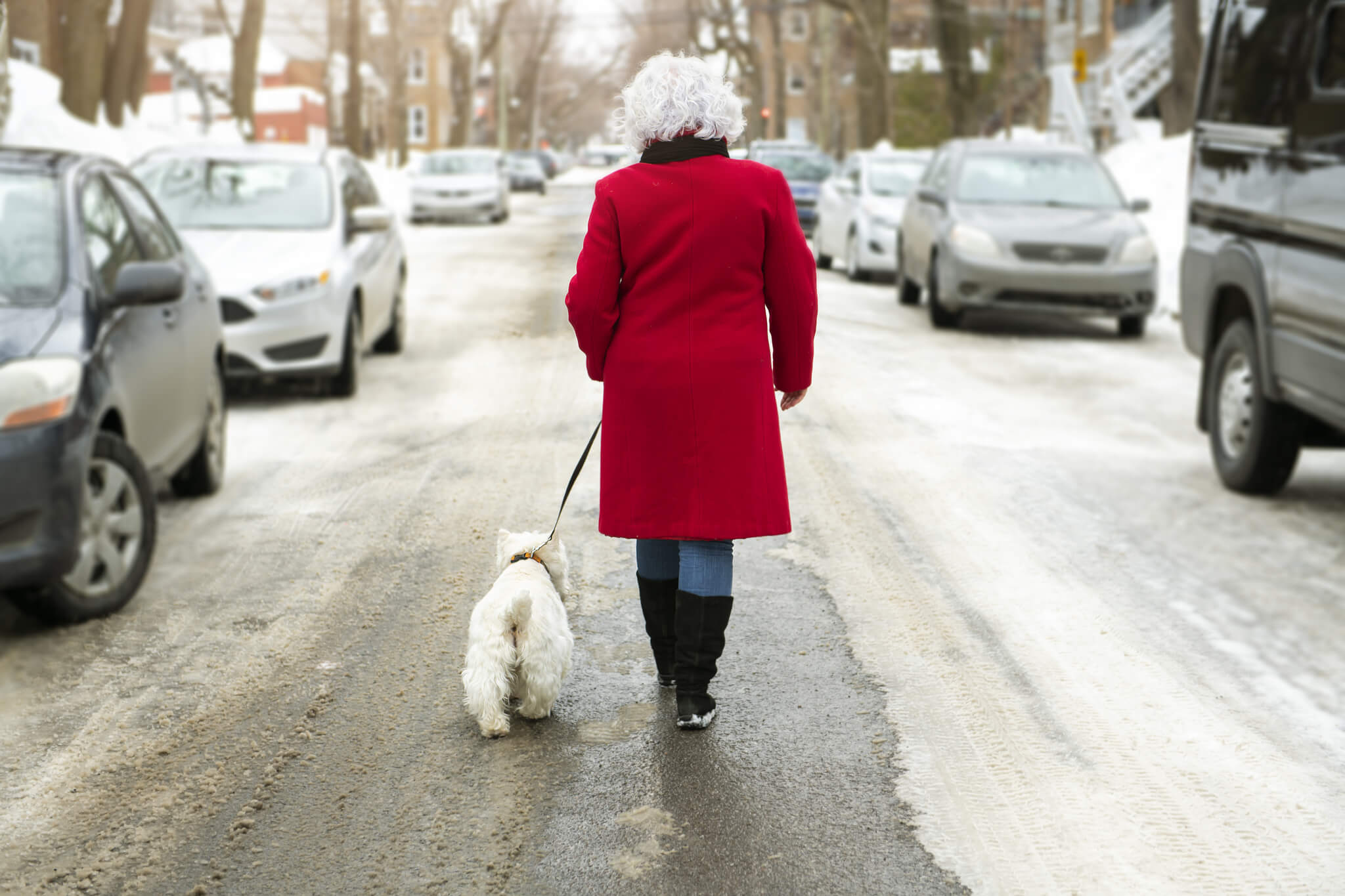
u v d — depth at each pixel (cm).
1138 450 800
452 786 344
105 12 2092
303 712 394
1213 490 703
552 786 344
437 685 414
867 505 633
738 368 348
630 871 302
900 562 546
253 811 332
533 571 378
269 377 884
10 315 473
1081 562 558
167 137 2550
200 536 589
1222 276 715
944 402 913
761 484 353
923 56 4519
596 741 371
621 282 354
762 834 319
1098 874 303
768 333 365
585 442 743
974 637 462
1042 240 1247
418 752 365
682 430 348
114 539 493
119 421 516
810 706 398
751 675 421
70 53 2069
